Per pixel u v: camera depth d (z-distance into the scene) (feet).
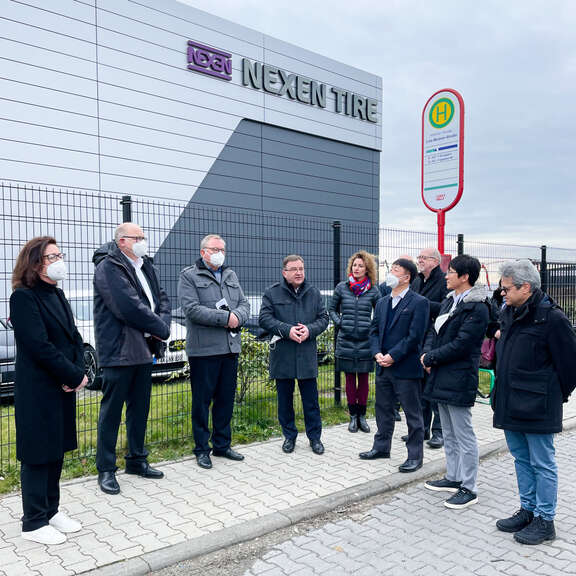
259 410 20.54
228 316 14.98
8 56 38.11
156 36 46.60
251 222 21.99
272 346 16.81
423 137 23.66
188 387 20.59
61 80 40.78
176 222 20.06
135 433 14.28
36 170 39.50
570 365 10.61
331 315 19.67
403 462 15.74
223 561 10.34
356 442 17.74
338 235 23.08
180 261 20.06
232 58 52.34
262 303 17.13
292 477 14.44
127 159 44.75
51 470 11.06
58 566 9.75
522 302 11.07
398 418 20.53
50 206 19.53
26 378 10.33
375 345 15.47
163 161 47.16
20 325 10.09
